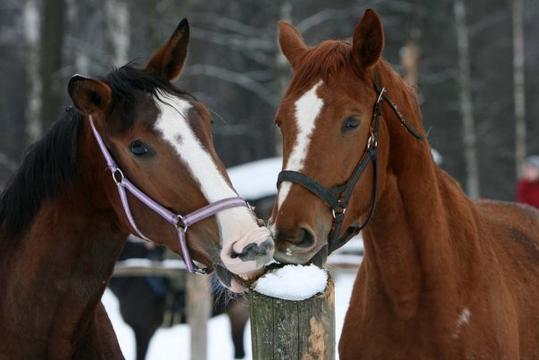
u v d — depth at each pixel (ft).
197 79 85.25
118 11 74.59
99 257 17.08
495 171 109.81
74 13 88.48
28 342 16.83
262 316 14.74
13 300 16.92
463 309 18.26
